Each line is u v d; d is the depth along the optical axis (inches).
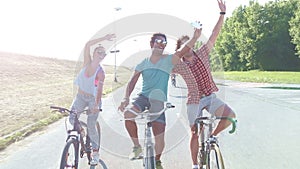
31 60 2239.2
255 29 2908.5
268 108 520.4
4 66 1697.8
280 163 233.6
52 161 249.0
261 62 2928.2
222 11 201.0
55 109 203.5
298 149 271.6
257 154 257.8
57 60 2484.0
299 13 2561.5
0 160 255.3
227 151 267.3
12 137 330.3
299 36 2559.1
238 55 3068.4
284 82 1218.6
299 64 2851.9
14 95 740.0
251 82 1259.2
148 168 175.9
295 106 538.6
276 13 2906.0
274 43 2878.9
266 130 349.4
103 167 229.5
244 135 324.8
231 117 184.7
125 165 234.4
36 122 421.4
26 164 242.2
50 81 1301.7
